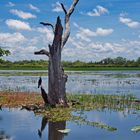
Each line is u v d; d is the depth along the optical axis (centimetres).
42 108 3231
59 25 3216
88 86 6300
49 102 3294
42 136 2256
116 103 3694
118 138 2206
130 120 2786
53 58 3247
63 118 2812
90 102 3688
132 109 3338
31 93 4506
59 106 3266
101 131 2392
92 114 3036
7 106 3481
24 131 2391
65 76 3309
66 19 3334
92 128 2477
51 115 2925
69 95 4272
